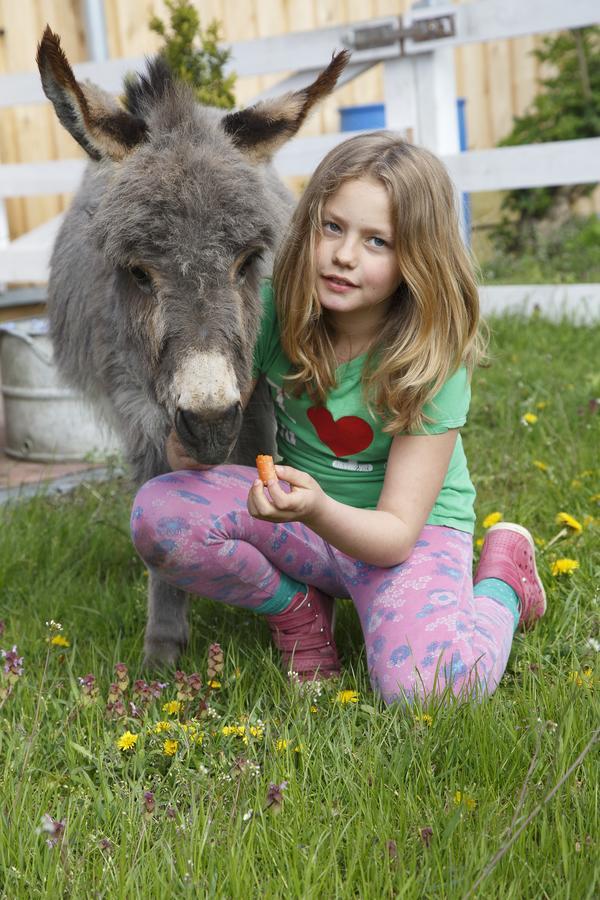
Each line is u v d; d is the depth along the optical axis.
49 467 5.06
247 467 2.81
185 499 2.58
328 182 2.51
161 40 8.89
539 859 1.90
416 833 1.96
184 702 2.50
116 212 2.49
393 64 6.55
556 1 5.97
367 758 2.19
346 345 2.72
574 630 2.76
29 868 1.93
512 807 2.04
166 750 2.27
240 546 2.62
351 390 2.72
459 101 8.48
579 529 3.32
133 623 3.17
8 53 8.96
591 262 8.74
